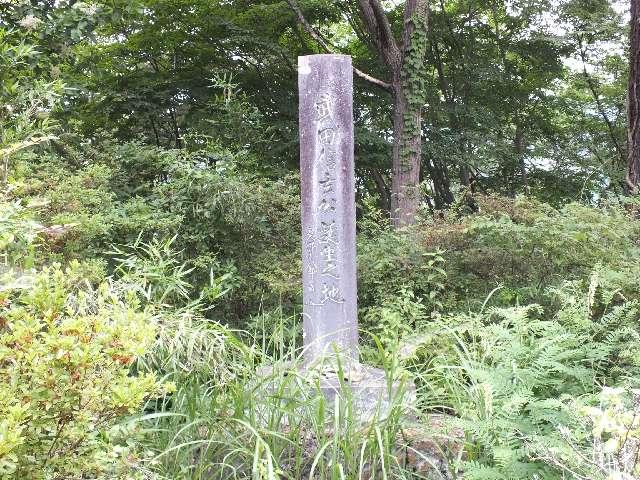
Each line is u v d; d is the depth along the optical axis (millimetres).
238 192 5727
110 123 9336
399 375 3252
